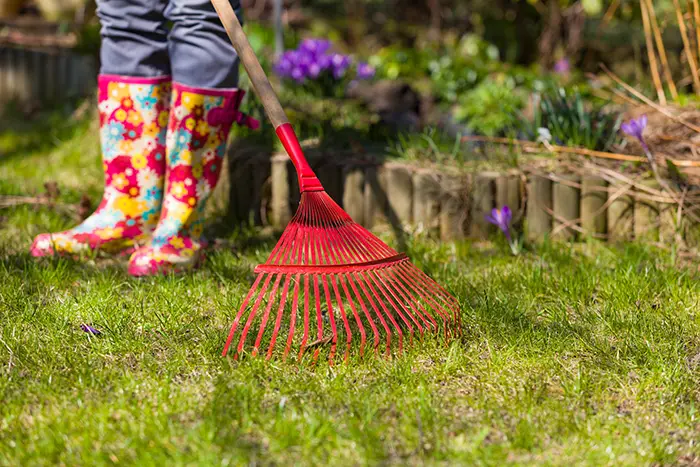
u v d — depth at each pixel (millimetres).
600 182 3832
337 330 2752
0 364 2451
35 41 7008
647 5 4820
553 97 5176
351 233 2703
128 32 3354
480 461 1975
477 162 4086
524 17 8547
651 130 4328
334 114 5000
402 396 2301
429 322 2740
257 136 4414
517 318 2844
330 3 10562
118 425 2102
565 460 1995
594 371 2477
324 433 2057
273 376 2408
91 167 4996
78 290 3100
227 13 2965
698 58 4852
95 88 6441
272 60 6754
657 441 2090
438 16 9164
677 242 3670
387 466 1950
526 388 2332
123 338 2621
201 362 2484
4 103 6801
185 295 3025
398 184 3936
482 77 7070
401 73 7285
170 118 3318
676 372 2418
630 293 3031
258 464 1945
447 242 3855
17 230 3936
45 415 2148
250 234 3947
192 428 2090
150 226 3541
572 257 3564
